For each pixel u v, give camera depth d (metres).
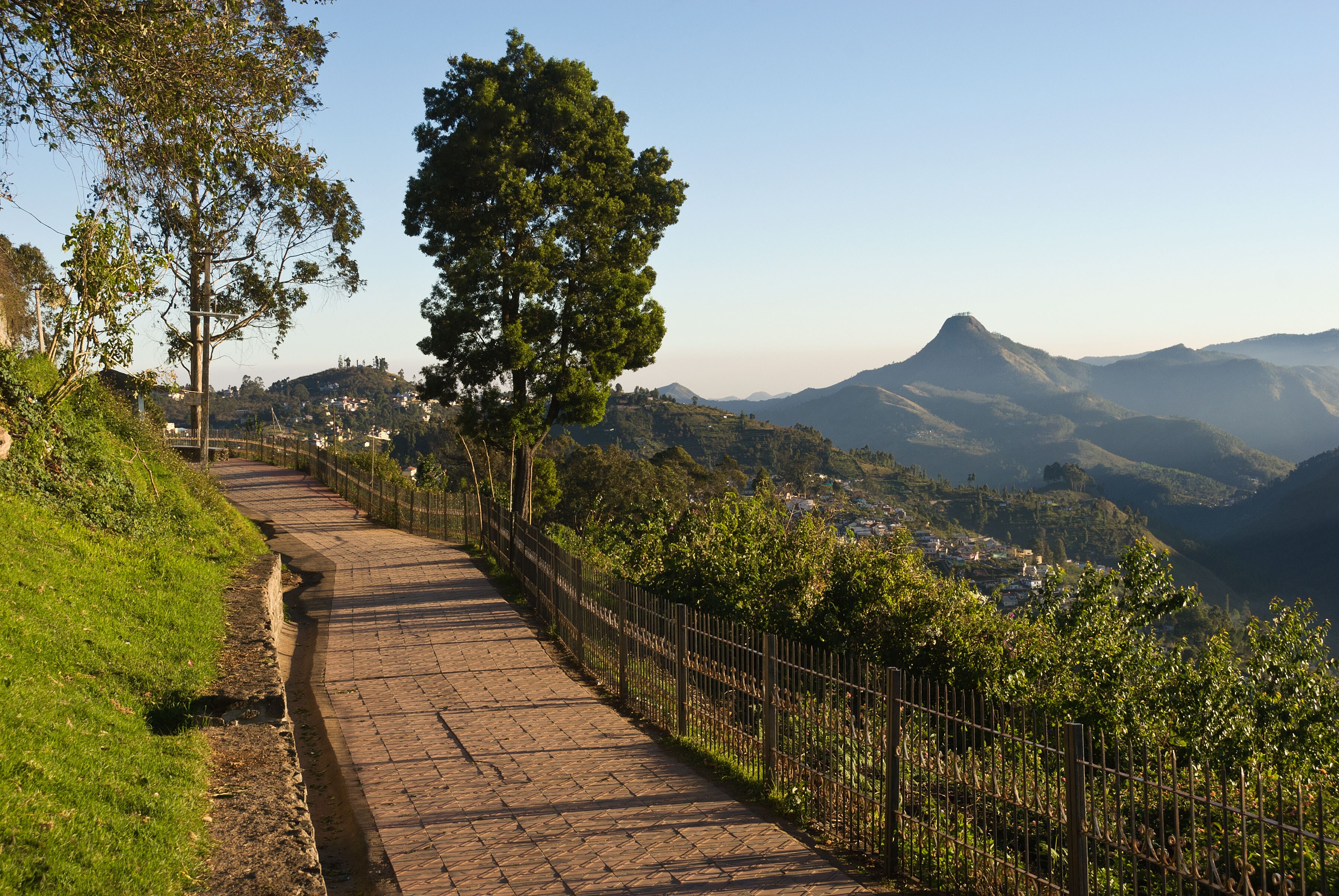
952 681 10.46
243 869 4.64
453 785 7.34
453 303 29.23
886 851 5.63
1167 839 5.42
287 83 11.66
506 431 29.55
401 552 22.98
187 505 15.88
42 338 20.67
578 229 29.27
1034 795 4.68
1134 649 11.75
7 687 5.38
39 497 10.68
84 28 9.66
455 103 29.83
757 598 11.71
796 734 6.75
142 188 11.32
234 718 7.09
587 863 5.79
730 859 5.85
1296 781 3.68
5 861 3.70
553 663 12.00
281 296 35.00
